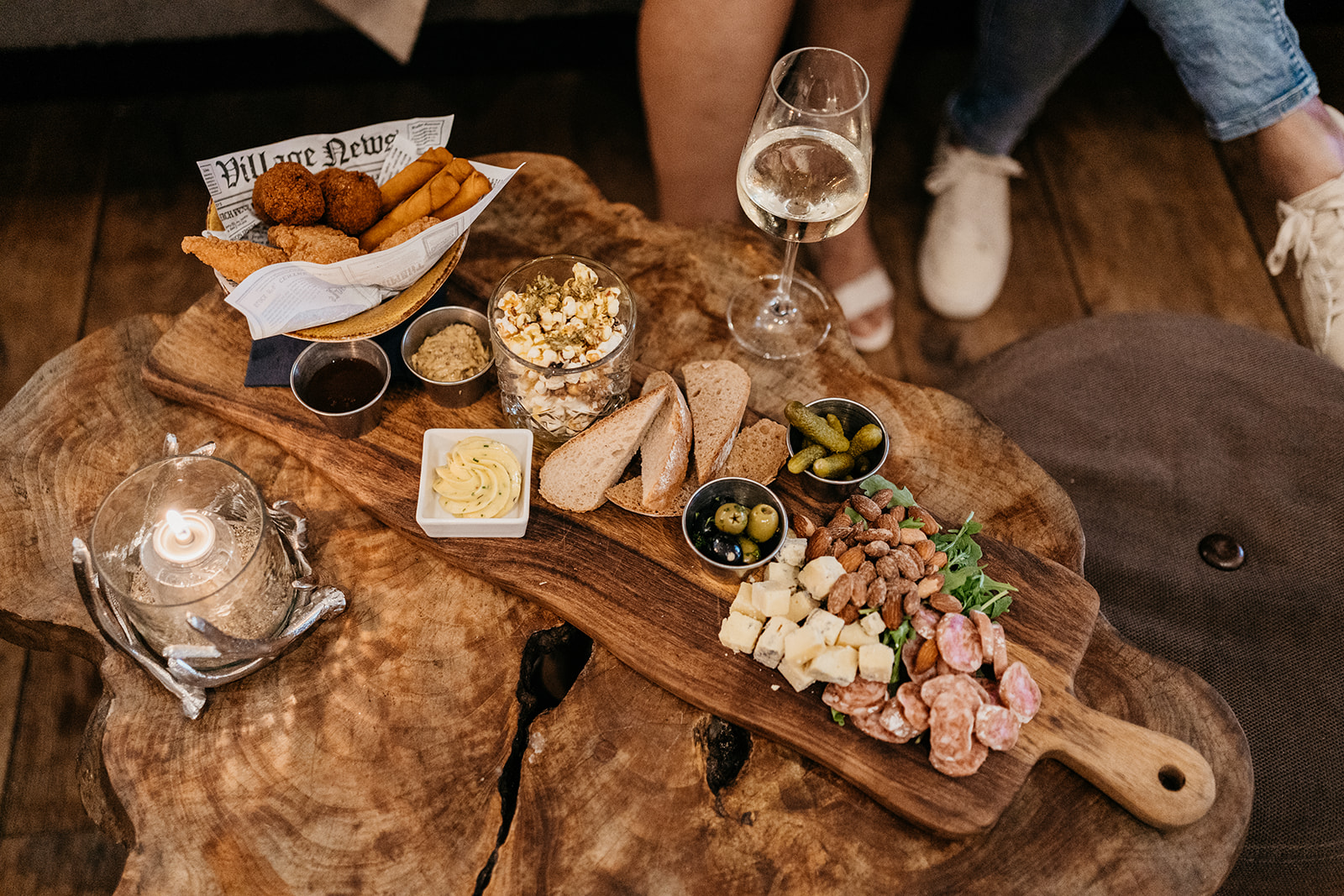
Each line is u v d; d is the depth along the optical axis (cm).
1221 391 190
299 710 128
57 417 151
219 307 160
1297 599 168
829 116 131
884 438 136
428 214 147
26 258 271
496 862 119
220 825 120
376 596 138
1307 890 145
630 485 141
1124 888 119
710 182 215
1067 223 292
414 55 296
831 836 121
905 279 280
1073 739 123
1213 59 174
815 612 125
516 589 136
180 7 240
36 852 196
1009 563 137
